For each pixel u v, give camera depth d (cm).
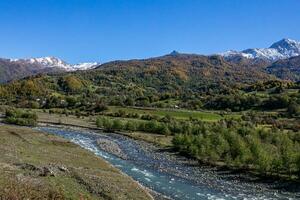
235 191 7206
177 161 10188
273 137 12006
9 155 7356
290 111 19850
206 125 14062
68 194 4941
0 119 19000
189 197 6606
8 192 4250
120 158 10338
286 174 8562
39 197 4394
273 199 6719
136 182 7075
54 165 6900
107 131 16875
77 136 14788
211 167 9456
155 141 13675
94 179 6331
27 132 12544
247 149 9294
